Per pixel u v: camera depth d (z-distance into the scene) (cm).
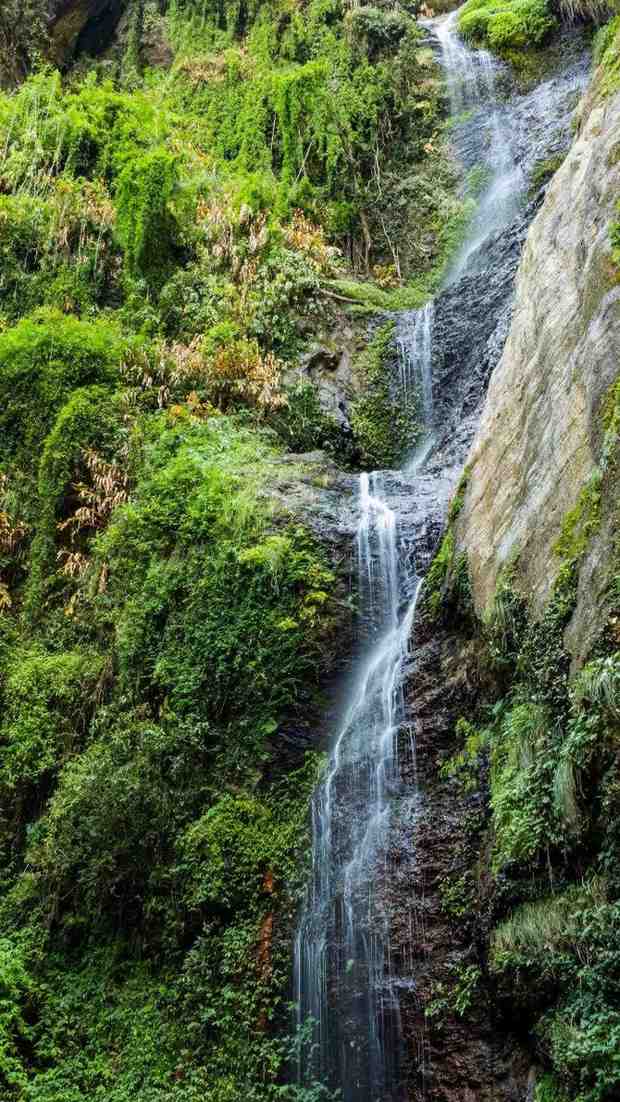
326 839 855
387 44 2142
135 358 1395
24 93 1939
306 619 983
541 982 582
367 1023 734
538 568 720
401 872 776
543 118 1844
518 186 1750
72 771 1036
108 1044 877
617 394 678
